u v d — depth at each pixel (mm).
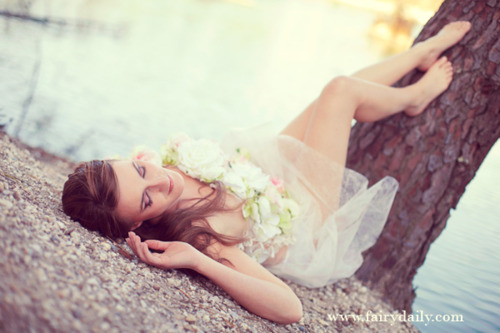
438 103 2828
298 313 2102
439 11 2984
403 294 2861
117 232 2160
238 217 2402
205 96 7449
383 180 2695
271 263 2639
